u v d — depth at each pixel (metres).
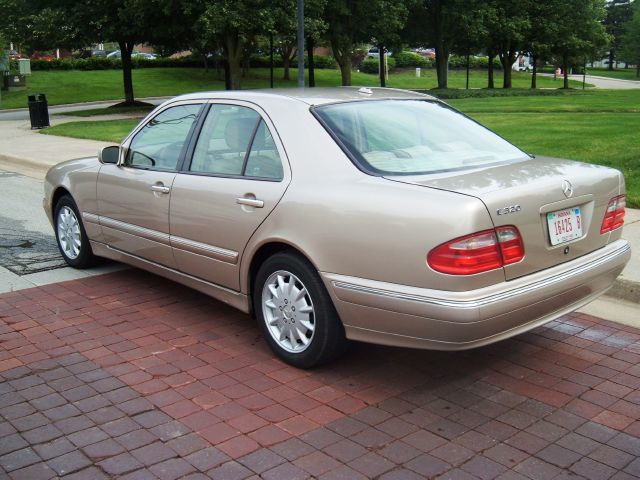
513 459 3.26
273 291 4.30
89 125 22.50
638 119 17.73
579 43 45.53
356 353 4.50
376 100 4.64
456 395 3.93
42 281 6.07
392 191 3.68
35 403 3.84
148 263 5.41
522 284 3.61
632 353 4.50
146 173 5.21
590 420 3.63
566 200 3.84
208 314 5.24
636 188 8.75
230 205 4.43
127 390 3.99
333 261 3.83
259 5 27.14
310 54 38.91
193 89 48.59
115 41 31.48
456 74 73.94
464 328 3.43
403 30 44.34
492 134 4.79
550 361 4.38
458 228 3.39
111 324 5.03
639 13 85.38
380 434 3.49
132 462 3.25
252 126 4.54
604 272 4.09
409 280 3.54
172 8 26.64
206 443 3.41
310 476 3.13
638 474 3.14
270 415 3.70
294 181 4.11
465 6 42.03
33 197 10.50
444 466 3.20
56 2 30.33
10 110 35.94
